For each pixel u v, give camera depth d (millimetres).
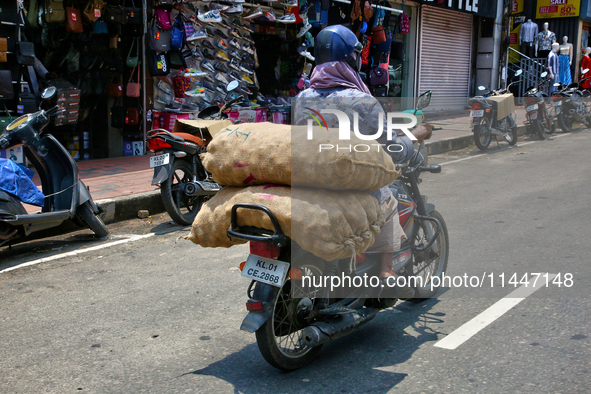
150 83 9961
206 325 3609
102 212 5824
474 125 7746
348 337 3379
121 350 3289
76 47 8891
